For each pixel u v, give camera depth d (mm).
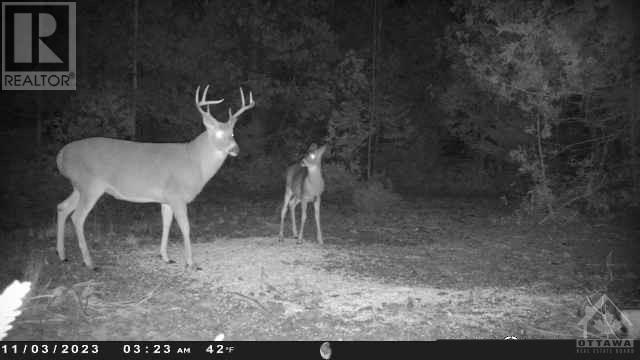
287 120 20641
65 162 7949
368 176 17484
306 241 10508
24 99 17094
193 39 17031
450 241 10969
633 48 13625
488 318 6277
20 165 16219
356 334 5688
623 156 14953
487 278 8133
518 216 13422
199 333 5625
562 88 13062
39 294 6574
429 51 21141
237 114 8211
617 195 14609
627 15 12977
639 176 14633
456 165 23234
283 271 8078
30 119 18984
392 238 11273
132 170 7910
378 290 7273
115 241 9766
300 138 19844
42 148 15078
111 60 15875
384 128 20422
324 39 18328
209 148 8125
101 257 8570
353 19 20281
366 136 16359
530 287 7656
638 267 8977
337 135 16781
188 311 6254
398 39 20875
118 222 11750
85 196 7887
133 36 15750
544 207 13719
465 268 8711
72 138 14367
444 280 7961
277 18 18281
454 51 18125
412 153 22172
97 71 15891
